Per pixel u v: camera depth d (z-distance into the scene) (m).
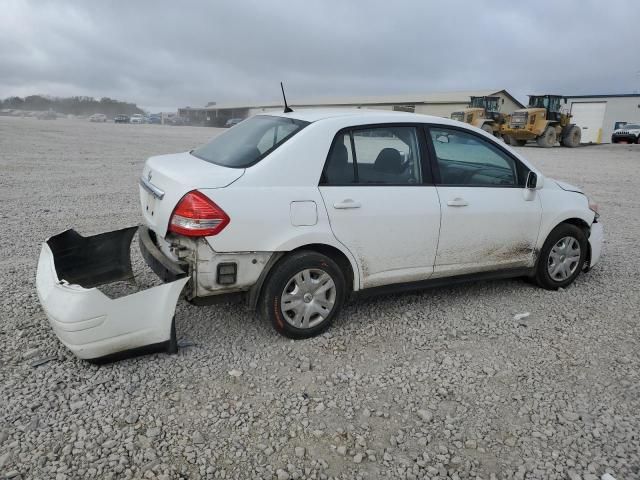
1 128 29.12
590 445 2.86
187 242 3.46
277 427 2.89
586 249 5.30
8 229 6.72
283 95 4.61
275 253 3.62
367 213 3.88
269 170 3.59
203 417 2.94
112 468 2.52
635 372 3.64
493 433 2.94
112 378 3.26
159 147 21.14
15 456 2.55
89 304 3.11
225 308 4.38
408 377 3.47
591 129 54.22
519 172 4.76
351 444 2.79
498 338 4.10
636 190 13.08
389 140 4.10
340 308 4.02
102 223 7.34
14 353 3.50
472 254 4.49
